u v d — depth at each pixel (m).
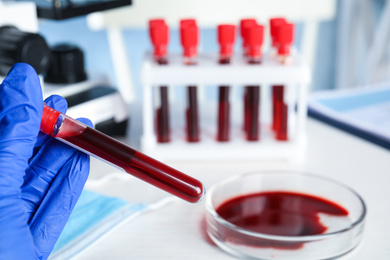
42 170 0.52
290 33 0.75
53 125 0.47
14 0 0.76
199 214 0.62
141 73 0.74
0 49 0.65
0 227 0.44
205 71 0.74
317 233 0.54
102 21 1.23
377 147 0.83
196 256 0.54
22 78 0.47
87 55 1.28
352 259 0.53
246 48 0.79
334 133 0.89
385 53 1.44
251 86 0.76
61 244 0.54
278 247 0.51
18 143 0.46
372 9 1.46
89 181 0.70
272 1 1.28
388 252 0.54
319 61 1.52
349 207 0.59
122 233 0.58
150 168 0.45
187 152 0.76
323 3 1.31
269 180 0.64
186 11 1.25
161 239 0.57
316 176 0.63
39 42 0.66
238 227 0.53
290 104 0.87
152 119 0.78
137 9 1.23
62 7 0.73
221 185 0.61
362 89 1.07
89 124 0.54
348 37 1.47
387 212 0.62
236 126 0.86
